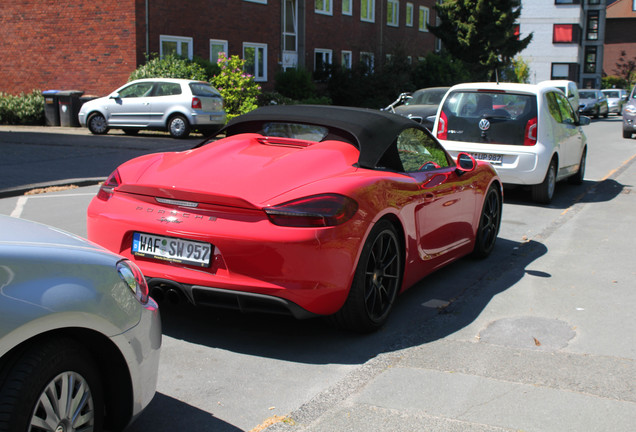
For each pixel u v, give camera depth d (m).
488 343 4.24
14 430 2.20
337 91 30.58
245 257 3.76
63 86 23.23
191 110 18.11
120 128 19.31
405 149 4.98
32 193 9.52
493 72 38.66
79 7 22.44
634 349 4.16
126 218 4.11
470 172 5.87
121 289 2.62
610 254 6.67
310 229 3.74
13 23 23.62
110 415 2.71
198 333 4.33
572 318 4.75
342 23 33.47
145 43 22.11
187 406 3.32
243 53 26.16
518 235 7.60
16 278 2.27
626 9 90.12
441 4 38.69
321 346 4.16
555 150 9.61
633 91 23.66
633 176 12.97
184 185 4.04
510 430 3.10
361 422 3.16
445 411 3.29
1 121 22.22
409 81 33.06
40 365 2.28
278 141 4.72
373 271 4.25
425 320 4.69
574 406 3.36
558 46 64.88
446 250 5.46
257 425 3.13
